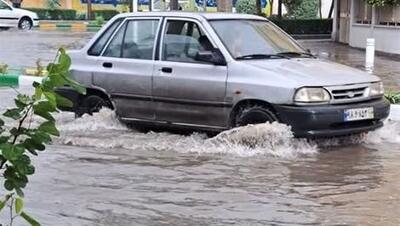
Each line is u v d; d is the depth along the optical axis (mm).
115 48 9781
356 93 8508
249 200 6535
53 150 8688
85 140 9109
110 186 7020
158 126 9438
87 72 9875
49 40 29609
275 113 8289
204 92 8758
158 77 9148
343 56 23781
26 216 2889
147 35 9523
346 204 6414
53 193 6734
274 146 8367
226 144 8555
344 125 8391
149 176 7414
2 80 15188
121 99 9617
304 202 6477
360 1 27641
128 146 8828
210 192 6801
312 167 7789
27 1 52625
